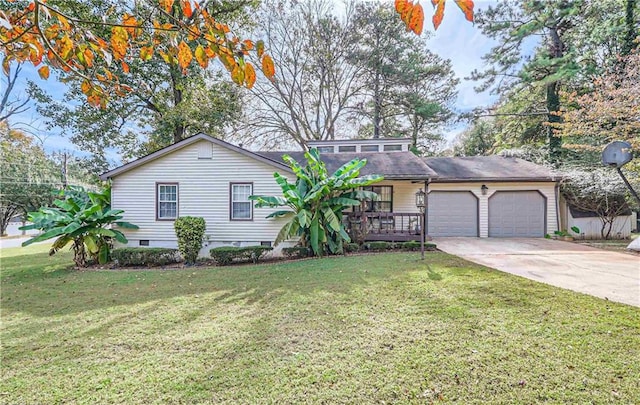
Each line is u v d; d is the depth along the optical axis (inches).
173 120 549.3
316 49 727.1
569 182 455.2
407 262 285.4
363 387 99.4
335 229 344.8
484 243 407.8
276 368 112.3
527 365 107.5
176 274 289.7
